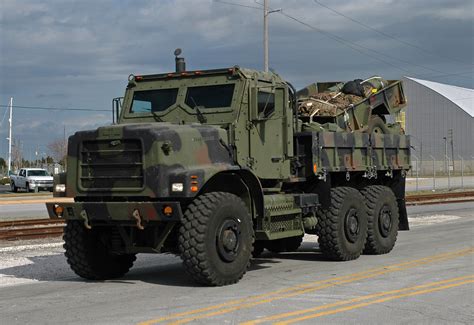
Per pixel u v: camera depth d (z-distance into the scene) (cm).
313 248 1407
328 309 774
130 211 904
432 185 4444
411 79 7375
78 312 781
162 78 1092
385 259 1197
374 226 1254
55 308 809
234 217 941
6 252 1391
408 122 7400
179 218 882
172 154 911
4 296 899
